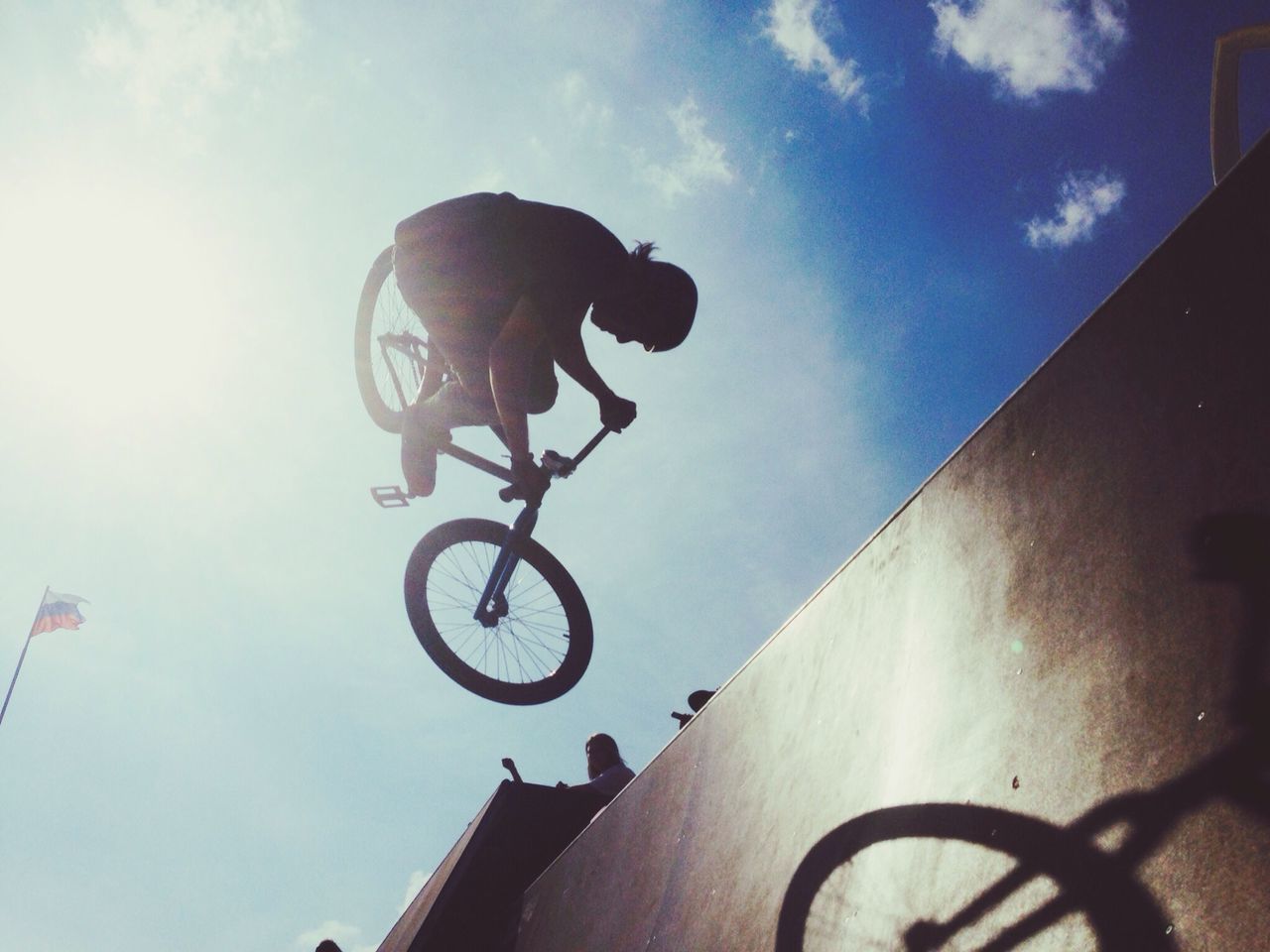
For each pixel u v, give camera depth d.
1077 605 1.29
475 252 2.67
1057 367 1.49
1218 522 1.08
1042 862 1.16
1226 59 2.00
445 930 4.39
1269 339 1.08
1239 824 0.92
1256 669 0.98
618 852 2.97
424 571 3.41
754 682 2.43
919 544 1.79
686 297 2.87
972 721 1.43
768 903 1.80
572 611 3.44
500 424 3.11
